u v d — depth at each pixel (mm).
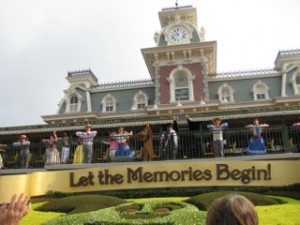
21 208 2744
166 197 12312
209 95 31234
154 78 33125
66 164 14992
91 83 35750
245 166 12891
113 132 18141
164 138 15289
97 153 16828
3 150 17062
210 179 12914
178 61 32219
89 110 33062
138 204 9602
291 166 12672
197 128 18281
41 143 18156
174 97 30906
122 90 34156
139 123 18781
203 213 7938
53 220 8023
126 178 13398
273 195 11828
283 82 30672
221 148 14383
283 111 17906
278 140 16609
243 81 31984
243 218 2217
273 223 7621
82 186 13531
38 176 13555
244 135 16797
